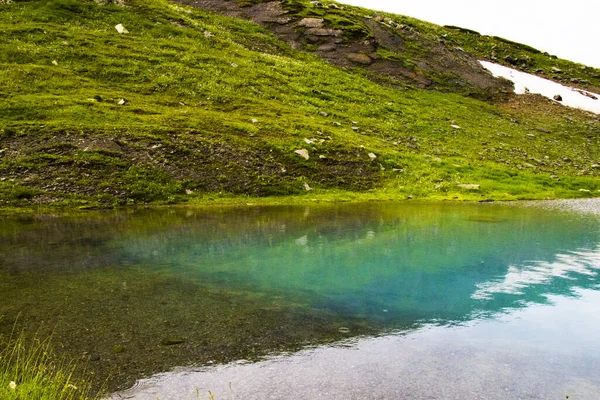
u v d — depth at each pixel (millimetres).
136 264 12266
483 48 91812
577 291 10461
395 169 33312
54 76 35219
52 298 9461
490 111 59719
